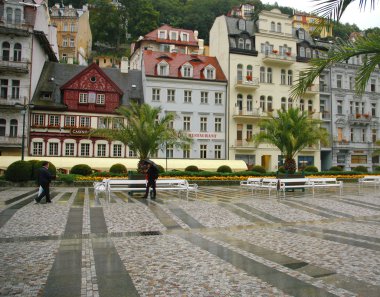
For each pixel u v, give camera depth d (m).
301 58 51.38
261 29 50.28
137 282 5.68
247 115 47.16
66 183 28.48
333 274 6.09
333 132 52.53
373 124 55.31
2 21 40.16
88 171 32.59
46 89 43.31
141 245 8.36
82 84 43.50
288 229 10.54
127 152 43.91
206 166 41.38
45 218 12.17
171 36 76.94
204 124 47.22
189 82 46.59
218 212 14.01
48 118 41.97
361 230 10.36
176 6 103.81
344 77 54.00
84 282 5.68
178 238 9.20
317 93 51.38
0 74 40.31
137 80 48.81
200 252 7.67
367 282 5.66
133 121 25.56
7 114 40.19
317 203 17.39
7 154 40.09
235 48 48.34
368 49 7.88
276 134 27.45
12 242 8.62
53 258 7.15
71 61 50.94
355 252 7.64
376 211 14.62
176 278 5.88
